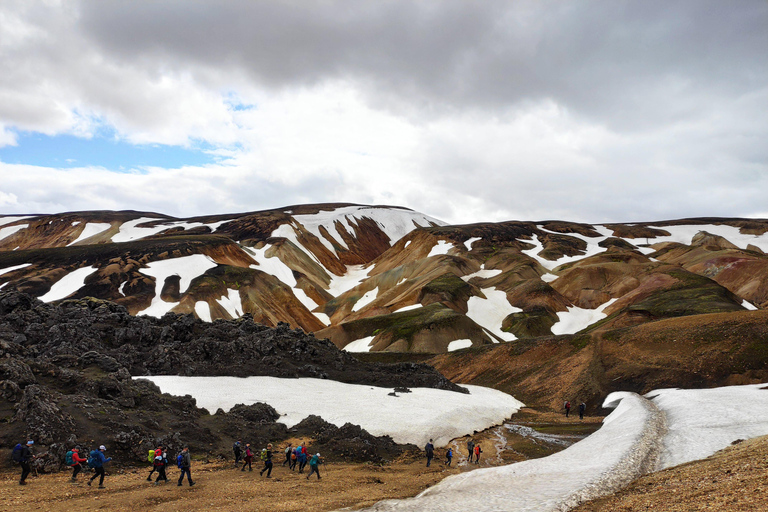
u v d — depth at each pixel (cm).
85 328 6900
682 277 13962
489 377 9075
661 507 1794
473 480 3069
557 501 2167
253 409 5041
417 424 5181
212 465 3628
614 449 3297
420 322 12712
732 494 1686
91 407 3897
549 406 7212
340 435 4581
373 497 2806
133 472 3334
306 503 2602
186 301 16000
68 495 2644
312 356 7894
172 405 4662
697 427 3700
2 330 6244
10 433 3269
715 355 6762
